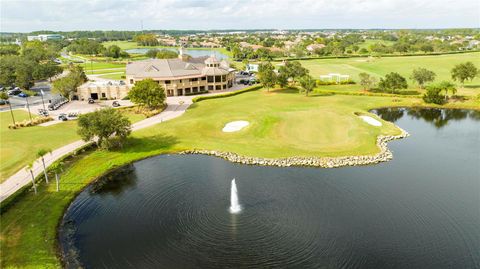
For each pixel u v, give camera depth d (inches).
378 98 4825.3
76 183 2348.7
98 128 2783.0
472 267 1493.6
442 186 2258.9
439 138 3287.4
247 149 2925.7
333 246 1635.1
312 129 3265.3
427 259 1544.0
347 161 2669.8
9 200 1988.2
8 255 1573.6
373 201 2055.9
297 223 1822.1
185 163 2723.9
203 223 1851.6
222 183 2336.4
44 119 3774.6
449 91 4980.3
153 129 3422.7
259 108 4185.5
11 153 2787.9
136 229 1827.0
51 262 1552.7
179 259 1578.5
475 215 1899.6
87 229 1836.9
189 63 5757.9
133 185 2349.9
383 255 1569.9
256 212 1937.7
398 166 2603.3
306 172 2504.9
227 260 1560.0
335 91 5172.2
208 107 4355.3
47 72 6614.2
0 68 6456.7
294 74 5861.2
